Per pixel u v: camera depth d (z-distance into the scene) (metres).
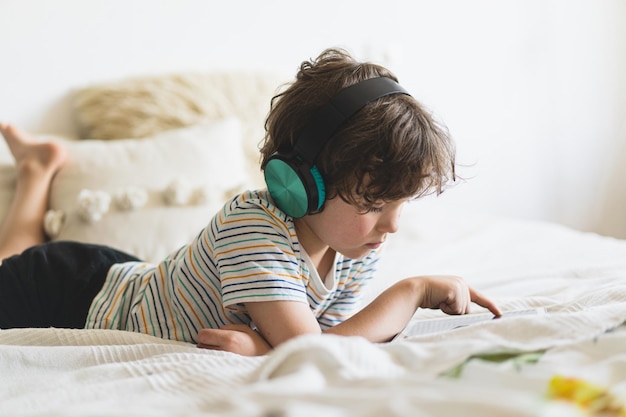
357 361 0.68
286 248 0.96
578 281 1.31
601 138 2.98
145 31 2.10
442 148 0.98
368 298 1.31
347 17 2.46
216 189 1.70
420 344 0.79
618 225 2.98
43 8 1.95
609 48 2.96
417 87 2.63
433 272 1.49
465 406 0.52
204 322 1.03
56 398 0.71
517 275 1.39
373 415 0.52
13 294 1.19
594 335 0.77
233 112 2.02
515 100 2.82
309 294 1.02
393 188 0.92
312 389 0.61
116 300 1.12
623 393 0.63
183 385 0.72
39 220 1.64
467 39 2.70
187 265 1.04
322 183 0.93
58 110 1.99
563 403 0.58
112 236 1.57
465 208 2.77
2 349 0.86
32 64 1.95
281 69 2.35
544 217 2.95
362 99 0.91
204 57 2.20
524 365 0.69
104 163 1.71
